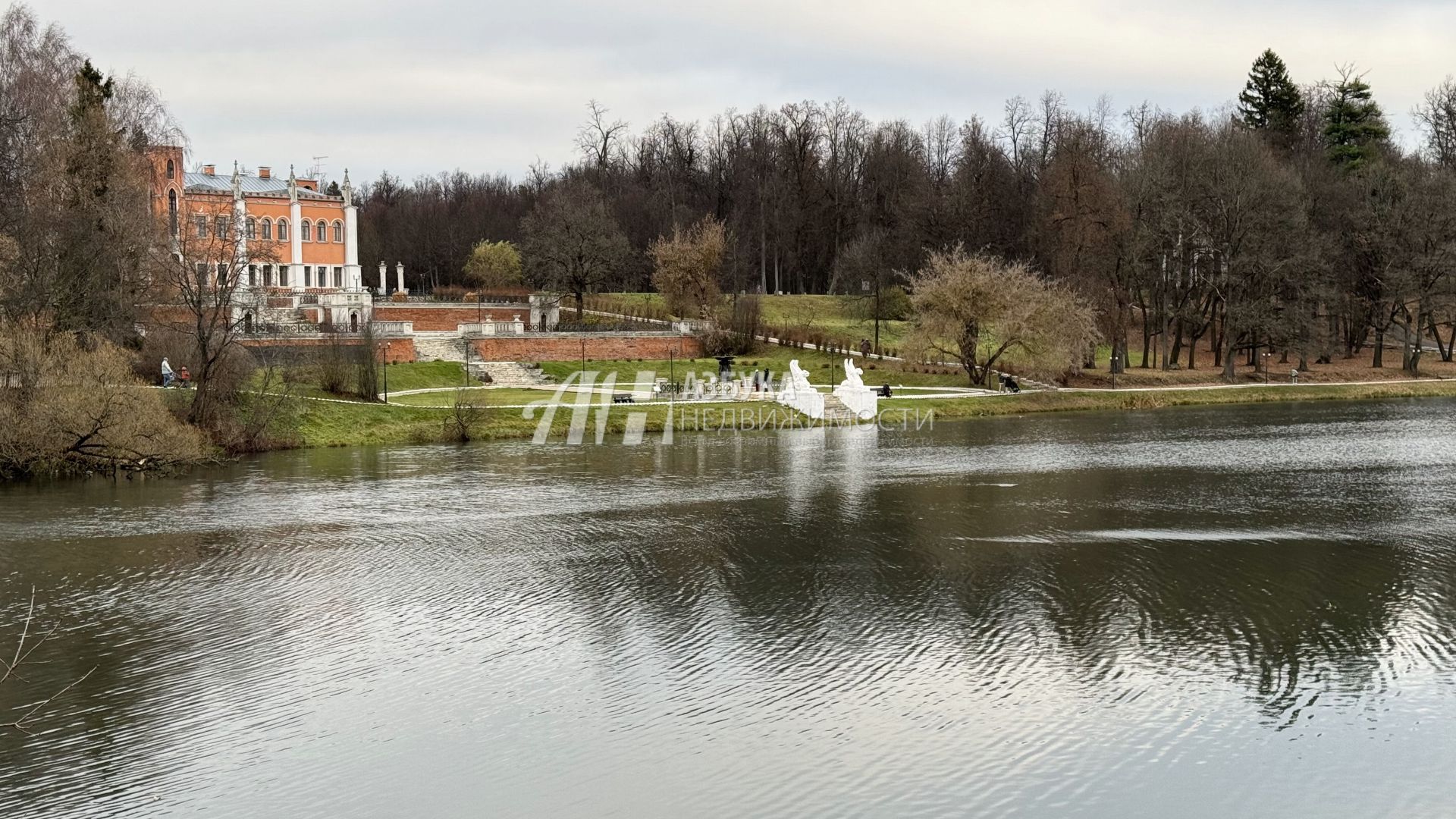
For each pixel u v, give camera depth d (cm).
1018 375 8806
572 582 3170
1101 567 3297
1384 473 4997
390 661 2541
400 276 11875
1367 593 3016
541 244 11275
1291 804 1905
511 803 1905
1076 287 8775
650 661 2536
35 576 3256
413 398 7300
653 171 14850
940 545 3588
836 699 2311
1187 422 7169
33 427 4853
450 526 3916
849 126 13912
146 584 3167
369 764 2042
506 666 2509
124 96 6650
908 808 1884
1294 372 9244
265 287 8300
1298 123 12462
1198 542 3616
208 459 5341
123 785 1964
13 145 5994
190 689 2381
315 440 6031
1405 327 9806
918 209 11312
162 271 5994
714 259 10562
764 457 5619
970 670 2467
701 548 3562
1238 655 2547
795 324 10862
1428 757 2059
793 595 3031
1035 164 13162
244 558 3462
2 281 5172
